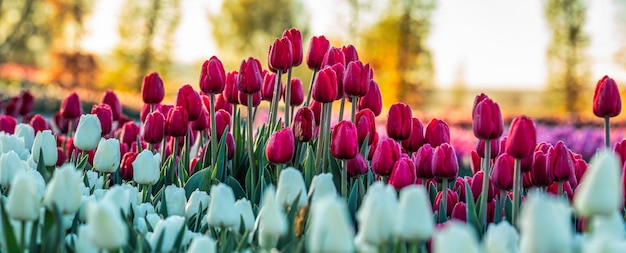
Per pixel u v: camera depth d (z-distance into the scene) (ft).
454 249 4.24
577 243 5.19
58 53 120.06
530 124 7.48
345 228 4.66
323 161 9.34
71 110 13.43
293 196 6.91
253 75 9.30
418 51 128.98
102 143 8.89
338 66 9.86
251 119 9.47
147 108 12.07
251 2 146.00
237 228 6.75
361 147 9.41
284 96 11.44
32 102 18.95
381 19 130.82
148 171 8.43
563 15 117.19
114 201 6.89
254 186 9.43
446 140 9.92
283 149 8.57
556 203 5.02
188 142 10.52
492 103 7.79
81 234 5.88
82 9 119.24
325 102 9.14
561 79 118.83
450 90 206.90
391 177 7.98
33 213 5.79
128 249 6.19
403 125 9.46
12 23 125.18
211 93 9.98
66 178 5.97
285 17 148.66
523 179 9.33
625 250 4.30
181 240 6.35
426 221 4.91
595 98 8.69
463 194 9.44
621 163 8.71
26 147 11.75
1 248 6.01
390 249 6.37
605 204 4.66
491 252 5.01
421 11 127.65
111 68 132.26
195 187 9.17
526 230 4.44
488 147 8.00
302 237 6.63
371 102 10.13
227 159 10.07
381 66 131.03
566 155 8.27
